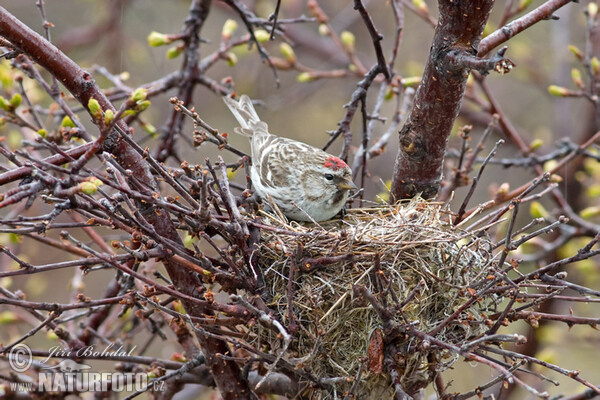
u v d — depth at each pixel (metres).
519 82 17.95
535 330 12.69
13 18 7.03
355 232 7.53
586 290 6.78
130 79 16.09
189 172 7.13
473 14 7.10
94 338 9.36
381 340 7.10
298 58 17.94
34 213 12.81
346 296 7.31
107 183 6.16
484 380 12.69
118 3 15.48
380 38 8.57
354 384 6.69
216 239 9.95
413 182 8.48
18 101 8.82
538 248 12.45
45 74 13.54
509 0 10.64
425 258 7.62
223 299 9.16
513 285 6.55
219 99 17.08
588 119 14.55
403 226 7.82
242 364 8.04
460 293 7.46
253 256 7.23
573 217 11.20
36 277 13.76
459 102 7.74
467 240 8.73
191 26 10.70
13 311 11.09
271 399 9.30
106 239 9.88
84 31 15.41
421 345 6.64
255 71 16.72
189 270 7.36
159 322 9.30
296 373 7.06
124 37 15.58
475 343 6.07
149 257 6.57
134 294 6.57
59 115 9.73
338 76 12.05
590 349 13.62
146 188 6.92
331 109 17.22
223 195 6.93
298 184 9.30
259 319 6.59
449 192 9.48
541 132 16.28
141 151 6.66
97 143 5.78
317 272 7.43
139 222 6.56
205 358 7.65
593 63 11.27
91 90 7.27
